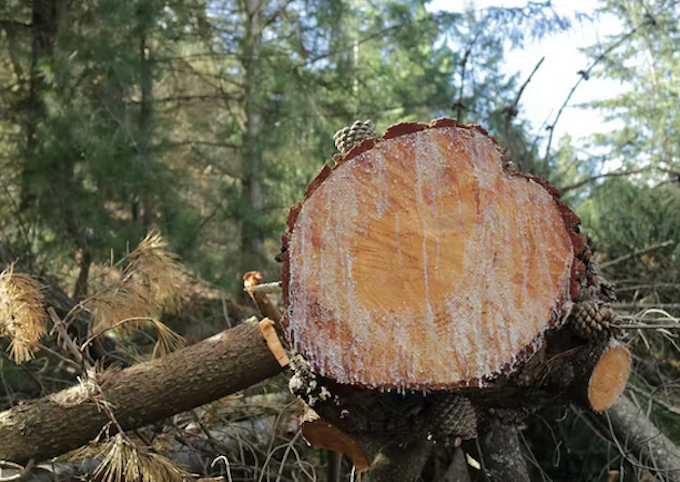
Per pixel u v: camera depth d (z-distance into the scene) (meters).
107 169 4.30
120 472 1.84
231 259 4.86
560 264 1.35
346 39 6.22
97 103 4.58
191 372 2.04
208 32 5.63
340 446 1.82
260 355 2.05
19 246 4.34
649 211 4.05
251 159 5.22
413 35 6.18
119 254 4.12
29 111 4.87
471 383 1.32
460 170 1.36
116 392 2.02
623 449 2.38
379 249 1.34
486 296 1.33
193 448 2.45
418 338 1.32
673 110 8.61
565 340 1.62
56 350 2.82
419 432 1.56
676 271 3.65
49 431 2.00
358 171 1.36
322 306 1.33
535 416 2.76
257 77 5.44
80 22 4.81
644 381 2.84
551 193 1.38
